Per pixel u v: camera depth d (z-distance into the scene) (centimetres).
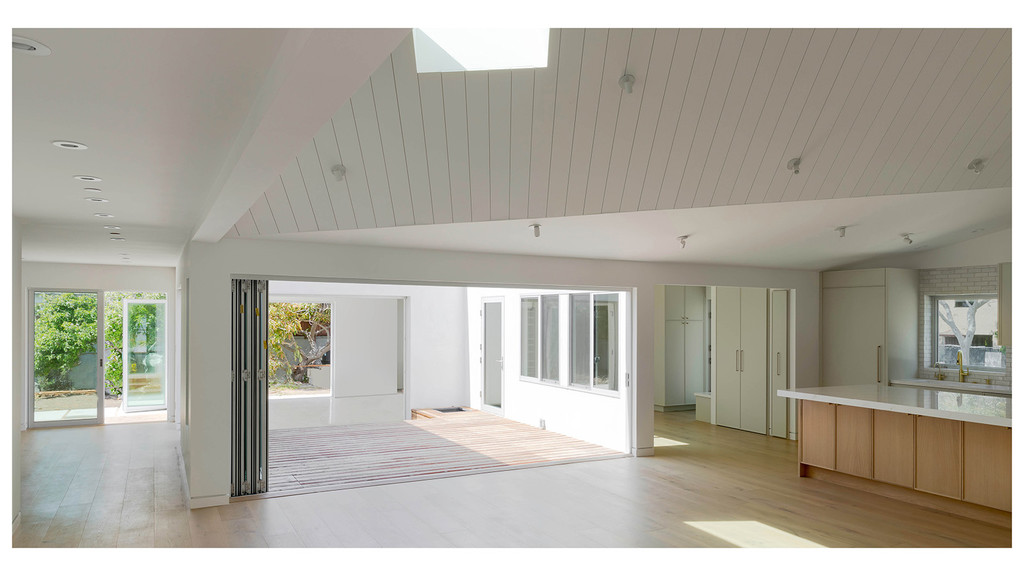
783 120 446
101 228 628
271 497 654
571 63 396
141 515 595
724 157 480
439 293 1288
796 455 853
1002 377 886
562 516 594
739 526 566
